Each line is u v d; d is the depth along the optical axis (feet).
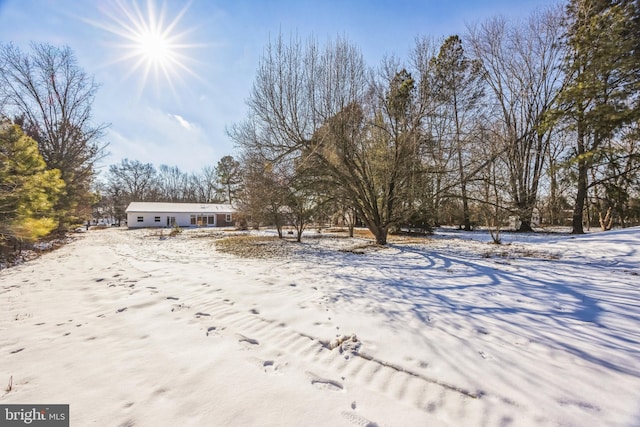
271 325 10.04
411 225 51.19
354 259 25.35
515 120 56.13
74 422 5.27
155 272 19.35
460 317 10.69
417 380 6.67
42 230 26.05
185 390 6.29
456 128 34.42
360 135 32.19
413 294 13.79
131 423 5.27
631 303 12.12
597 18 39.19
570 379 6.60
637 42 35.27
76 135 60.08
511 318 10.56
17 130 27.07
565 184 48.91
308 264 22.65
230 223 118.62
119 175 147.84
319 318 10.66
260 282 16.21
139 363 7.44
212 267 21.35
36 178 27.17
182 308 11.85
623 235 30.01
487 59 58.39
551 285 15.34
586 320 10.27
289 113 31.60
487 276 17.70
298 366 7.34
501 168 36.52
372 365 7.38
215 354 7.95
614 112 36.76
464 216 56.65
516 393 6.10
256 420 5.39
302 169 32.48
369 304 12.26
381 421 5.35
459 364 7.34
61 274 19.36
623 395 5.95
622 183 45.62
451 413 5.53
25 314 11.24
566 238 36.50
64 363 7.44
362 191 34.73
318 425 5.26
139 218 106.42
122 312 11.41
